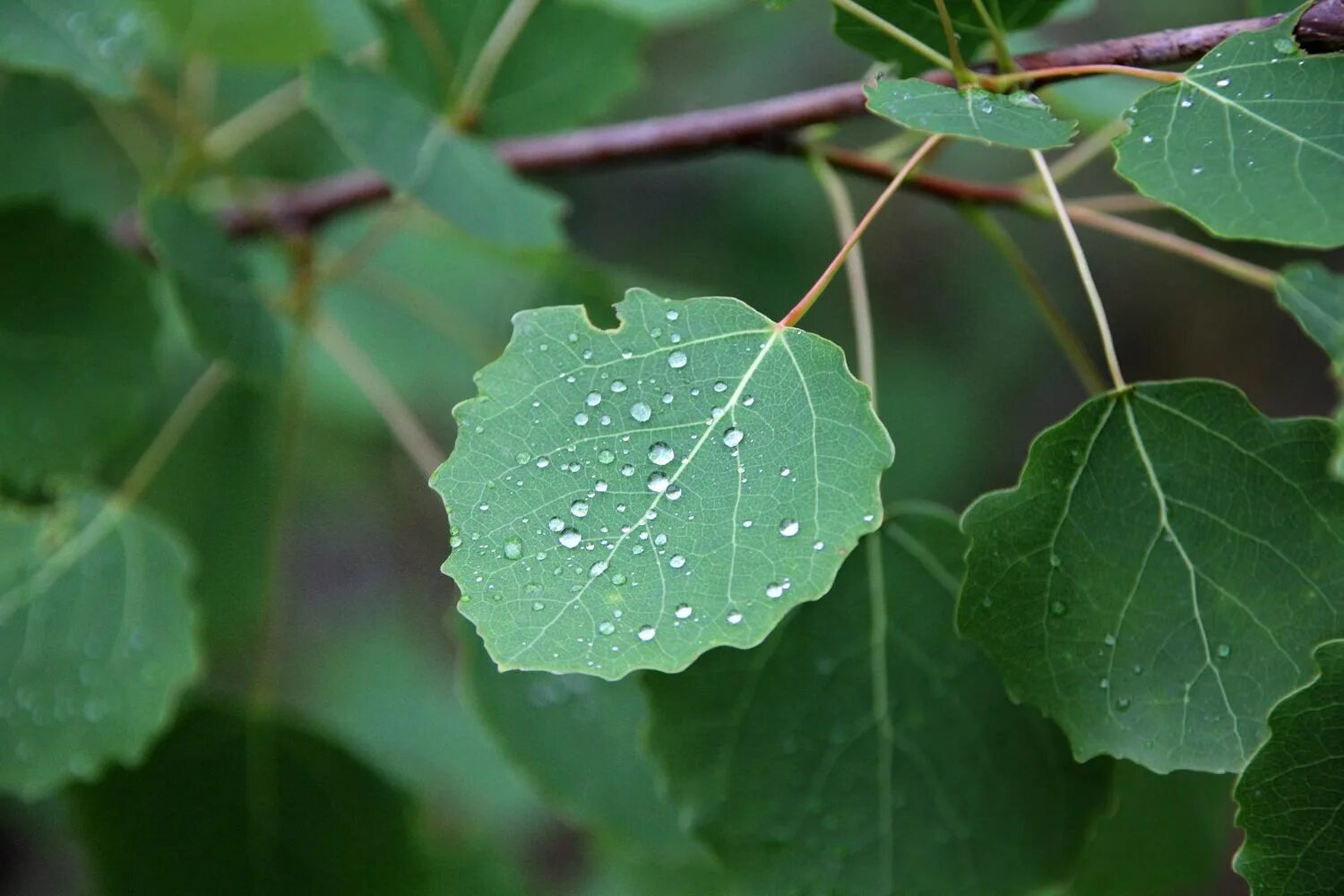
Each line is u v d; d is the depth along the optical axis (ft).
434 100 2.44
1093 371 2.25
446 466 2.00
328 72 2.34
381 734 4.36
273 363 2.35
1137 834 2.27
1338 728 2.02
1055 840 2.15
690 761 2.17
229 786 2.37
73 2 2.37
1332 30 2.07
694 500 2.00
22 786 2.30
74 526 2.35
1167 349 5.54
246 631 2.66
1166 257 5.46
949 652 2.17
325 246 3.48
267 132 3.35
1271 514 2.06
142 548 2.35
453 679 4.58
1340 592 2.05
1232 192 2.02
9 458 2.37
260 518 2.66
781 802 2.17
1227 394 2.06
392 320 3.58
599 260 4.82
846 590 2.18
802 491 2.00
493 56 2.43
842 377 2.02
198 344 2.31
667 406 2.01
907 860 2.16
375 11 2.42
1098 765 2.15
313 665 4.59
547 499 1.99
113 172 2.93
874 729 2.17
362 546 4.94
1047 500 2.06
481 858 2.41
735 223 4.79
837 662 2.17
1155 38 2.13
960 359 5.25
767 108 2.29
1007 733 2.16
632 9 2.45
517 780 4.23
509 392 2.01
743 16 4.83
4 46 2.33
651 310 2.03
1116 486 2.06
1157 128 2.05
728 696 2.17
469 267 3.63
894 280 5.26
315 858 2.38
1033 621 2.06
